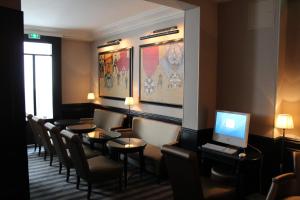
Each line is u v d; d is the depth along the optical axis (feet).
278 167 10.59
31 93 21.62
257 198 10.52
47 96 22.38
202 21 11.84
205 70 12.16
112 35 20.94
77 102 23.97
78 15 17.20
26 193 6.82
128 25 18.40
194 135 12.21
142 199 11.15
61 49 22.76
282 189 8.56
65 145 13.46
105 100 22.36
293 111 10.48
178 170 8.62
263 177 10.96
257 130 11.16
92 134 15.12
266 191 10.89
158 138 15.05
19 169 6.66
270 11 10.55
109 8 15.38
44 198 11.18
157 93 16.25
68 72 23.34
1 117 6.26
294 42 10.37
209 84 12.38
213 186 9.13
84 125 17.65
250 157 9.74
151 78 16.70
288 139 10.44
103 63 22.29
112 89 21.11
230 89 12.19
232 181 10.29
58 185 12.59
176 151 8.36
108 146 12.85
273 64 10.51
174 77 14.89
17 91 6.51
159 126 15.28
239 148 10.72
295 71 10.36
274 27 10.43
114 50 20.56
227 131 10.91
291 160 10.34
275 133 10.57
